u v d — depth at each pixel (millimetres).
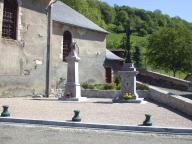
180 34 34438
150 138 7086
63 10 24078
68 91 15750
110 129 7957
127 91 14977
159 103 14672
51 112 10344
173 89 26000
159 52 34656
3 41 16297
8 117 8719
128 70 15102
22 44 17422
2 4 16250
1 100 14367
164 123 8797
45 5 18875
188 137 7324
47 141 6461
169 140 6938
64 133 7344
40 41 18531
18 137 6758
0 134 7000
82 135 7180
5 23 16641
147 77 29297
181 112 11406
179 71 36188
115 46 49406
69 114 9961
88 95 18734
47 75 18094
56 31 20906
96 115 9977
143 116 10016
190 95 20453
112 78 26422
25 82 17547
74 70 15867
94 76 24266
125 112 10969
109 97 18156
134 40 48406
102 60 25141
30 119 8492
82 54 23156
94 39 24344
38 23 18438
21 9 17422
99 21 51188
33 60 18094
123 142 6594
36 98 16297
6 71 16453
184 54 33812
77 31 22734
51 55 19844
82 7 42375
